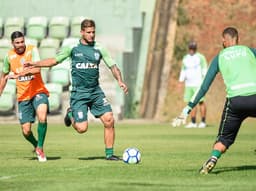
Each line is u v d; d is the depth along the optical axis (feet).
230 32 92.89
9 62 111.34
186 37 250.98
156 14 255.70
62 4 259.19
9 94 227.61
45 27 252.01
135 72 245.65
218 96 233.76
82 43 107.65
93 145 143.54
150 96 242.78
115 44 249.75
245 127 201.46
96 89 108.78
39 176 91.04
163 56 248.93
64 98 229.25
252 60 91.81
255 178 88.69
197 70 207.62
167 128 199.52
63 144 146.41
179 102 239.09
